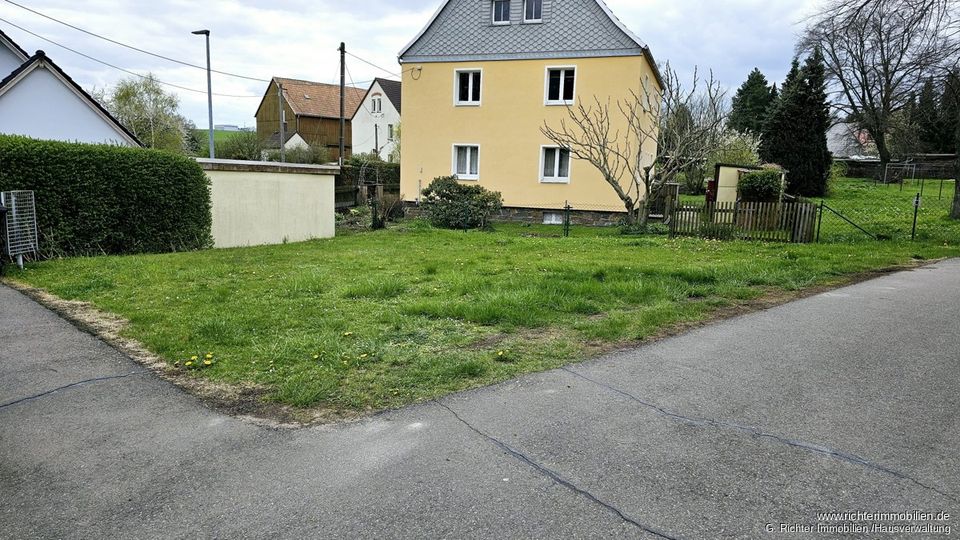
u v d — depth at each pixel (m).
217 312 6.38
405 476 3.20
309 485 3.12
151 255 11.27
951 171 38.84
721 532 2.71
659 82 25.45
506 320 6.19
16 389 4.36
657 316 6.46
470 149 23.55
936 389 4.45
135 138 22.27
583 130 20.03
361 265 10.05
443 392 4.34
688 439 3.63
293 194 15.75
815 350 5.41
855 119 37.53
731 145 29.58
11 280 8.09
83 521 2.82
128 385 4.45
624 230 17.41
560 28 21.80
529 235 17.61
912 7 13.89
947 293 8.05
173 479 3.19
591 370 4.84
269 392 4.33
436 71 23.38
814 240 14.06
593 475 3.21
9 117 18.97
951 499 2.97
